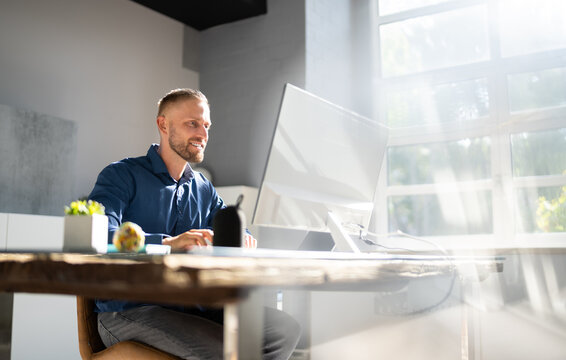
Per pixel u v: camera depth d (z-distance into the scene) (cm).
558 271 287
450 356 299
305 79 382
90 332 130
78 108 371
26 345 241
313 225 137
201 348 111
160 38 426
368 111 407
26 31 349
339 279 79
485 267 150
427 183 373
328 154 142
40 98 352
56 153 329
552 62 342
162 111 167
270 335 119
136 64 409
